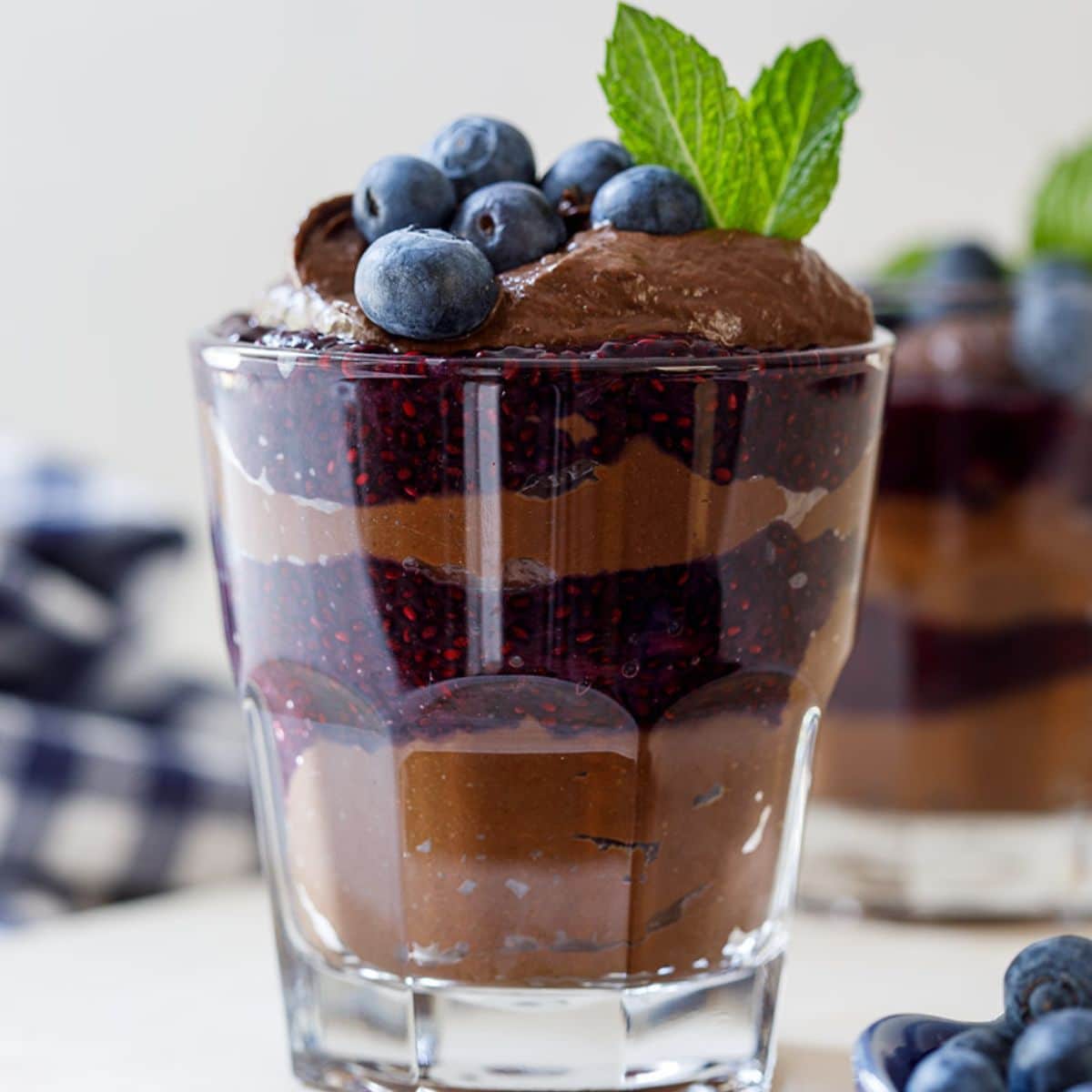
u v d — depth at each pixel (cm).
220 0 99
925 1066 43
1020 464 54
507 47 96
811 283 45
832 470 44
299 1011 46
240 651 46
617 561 43
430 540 43
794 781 46
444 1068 45
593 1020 45
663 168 45
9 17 99
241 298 101
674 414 43
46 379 103
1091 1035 42
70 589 79
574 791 44
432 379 42
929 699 54
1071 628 54
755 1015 46
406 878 45
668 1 95
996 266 58
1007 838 55
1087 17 101
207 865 67
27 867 65
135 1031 49
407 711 44
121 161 100
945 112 103
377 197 45
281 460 44
